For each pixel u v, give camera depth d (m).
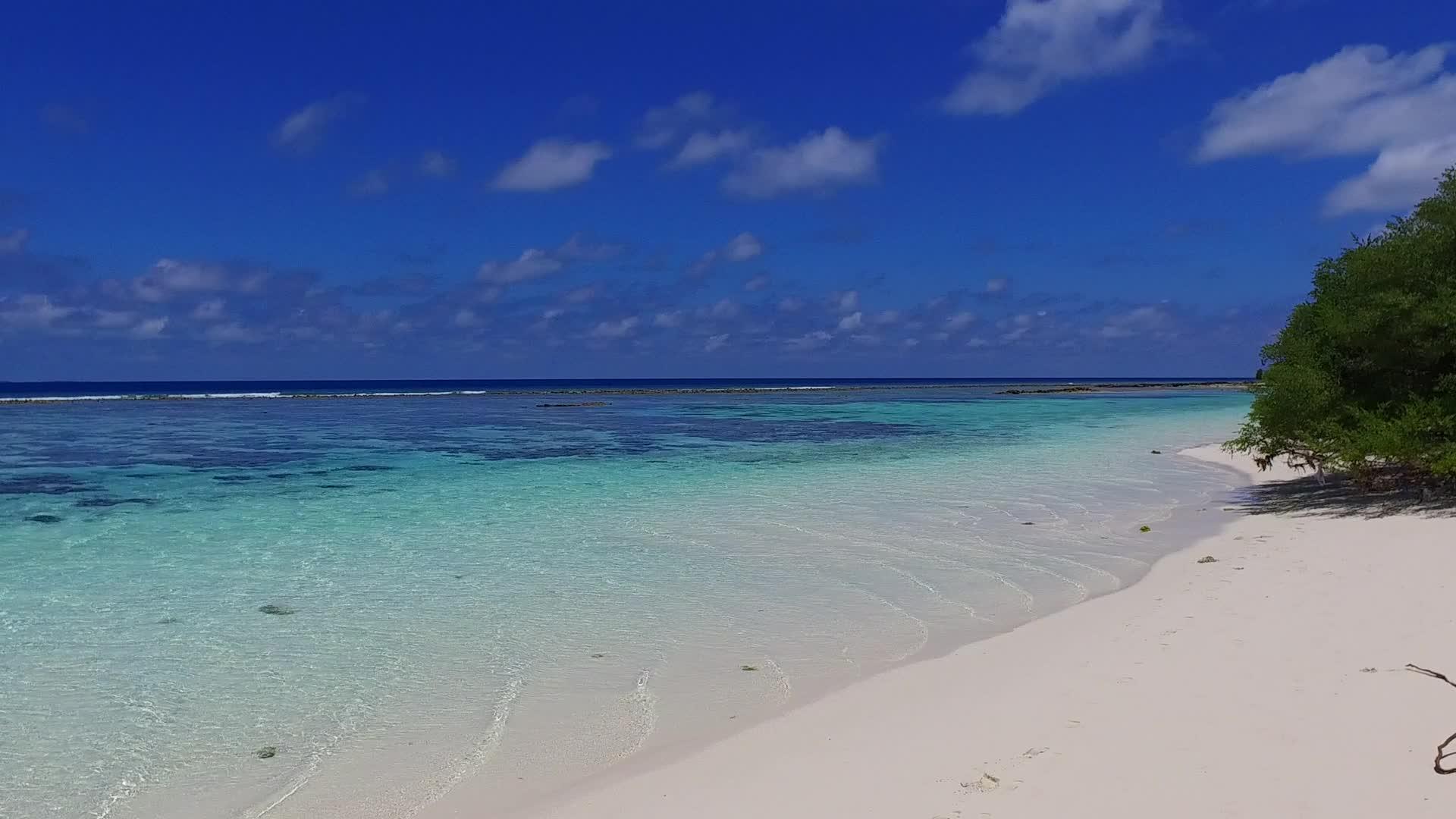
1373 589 8.16
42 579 10.35
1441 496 13.38
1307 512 13.59
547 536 12.99
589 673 7.14
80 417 48.72
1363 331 13.12
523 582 10.18
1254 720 5.20
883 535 12.88
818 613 8.82
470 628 8.37
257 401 75.00
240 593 9.71
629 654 7.58
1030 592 9.52
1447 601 7.46
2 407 61.75
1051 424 40.94
